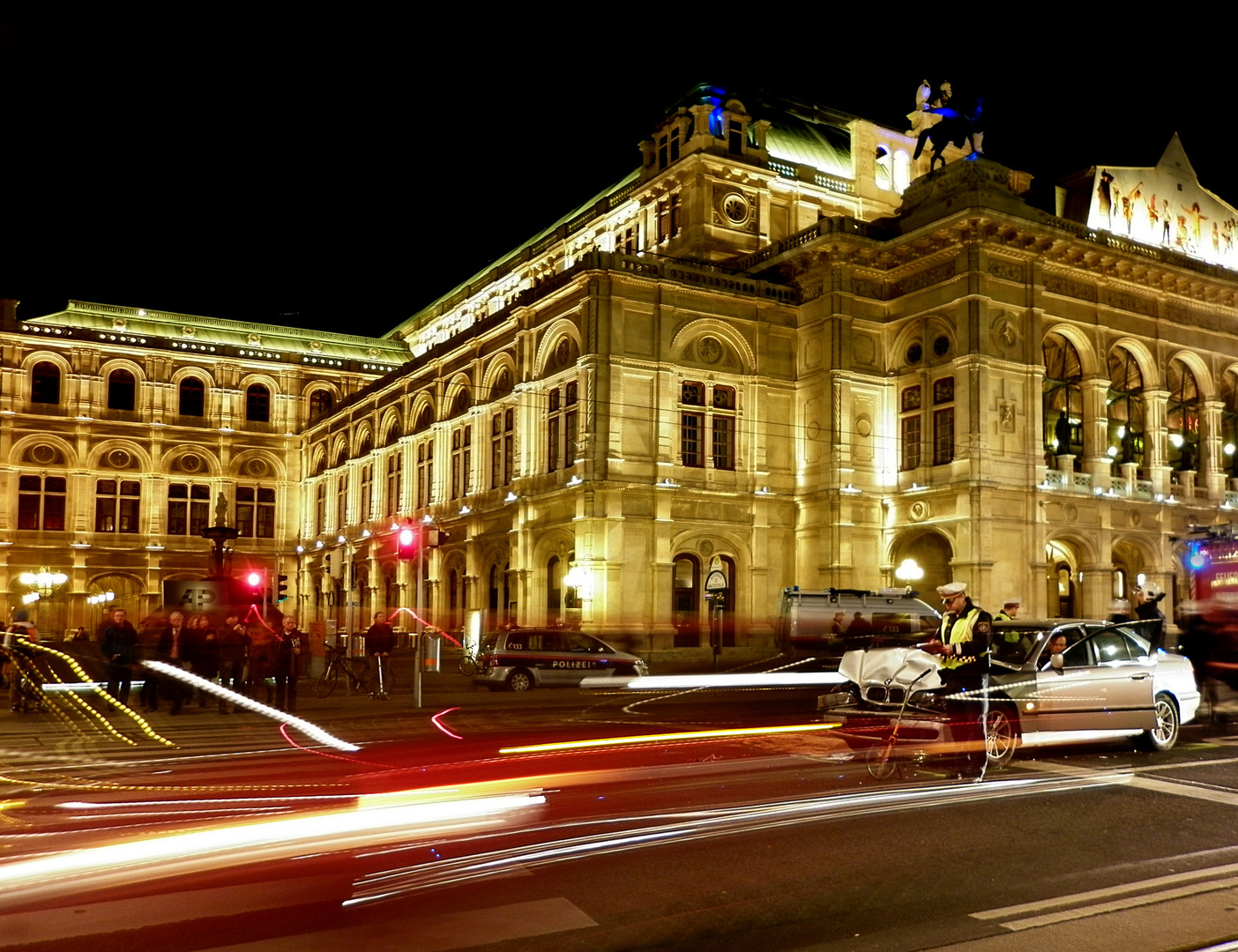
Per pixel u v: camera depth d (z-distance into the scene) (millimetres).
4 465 61938
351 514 61312
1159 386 43531
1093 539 40188
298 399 69938
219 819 9898
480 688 29562
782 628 30672
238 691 23781
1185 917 6984
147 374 66000
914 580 40156
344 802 10656
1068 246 40281
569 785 11430
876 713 12156
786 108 54125
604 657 29125
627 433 38781
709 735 15664
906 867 8273
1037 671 13250
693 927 6855
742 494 40688
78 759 14672
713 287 41031
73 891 7648
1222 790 11438
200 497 67062
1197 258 44656
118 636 22469
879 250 41688
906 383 41156
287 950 6406
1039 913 7109
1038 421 39094
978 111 42906
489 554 45719
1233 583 23109
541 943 6555
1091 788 11523
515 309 43781
